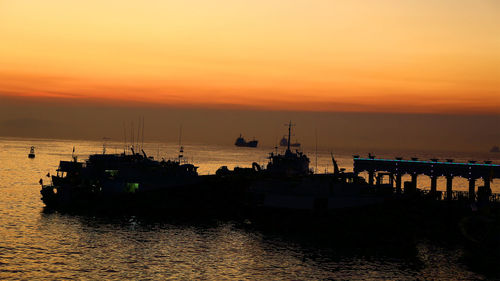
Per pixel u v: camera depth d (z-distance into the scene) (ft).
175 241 264.52
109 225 298.15
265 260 232.94
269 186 307.78
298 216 296.92
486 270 222.28
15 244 245.86
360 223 300.40
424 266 226.79
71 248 242.58
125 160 368.07
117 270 210.38
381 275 213.46
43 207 354.33
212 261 229.45
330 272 215.92
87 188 346.95
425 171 359.46
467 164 334.44
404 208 307.17
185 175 370.32
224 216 341.21
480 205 284.82
